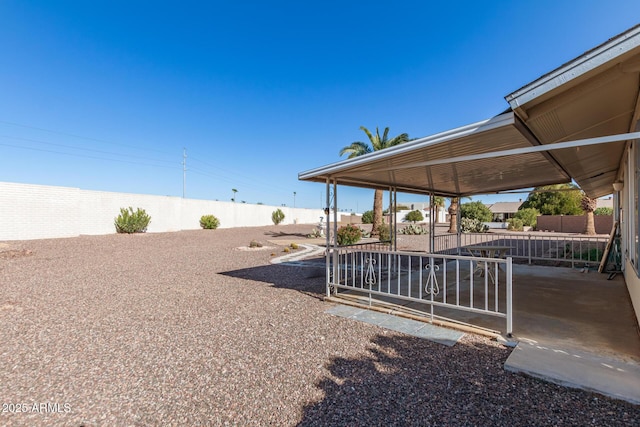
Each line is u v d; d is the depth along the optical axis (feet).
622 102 10.12
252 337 11.70
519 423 6.37
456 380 8.20
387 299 16.72
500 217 139.85
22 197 40.98
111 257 33.78
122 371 9.09
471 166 16.84
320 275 25.07
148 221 56.80
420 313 13.99
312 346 10.74
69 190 46.39
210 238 56.75
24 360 9.84
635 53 7.18
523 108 8.83
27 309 15.55
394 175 18.90
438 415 6.72
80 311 15.20
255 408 7.16
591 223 70.38
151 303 16.62
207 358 9.94
